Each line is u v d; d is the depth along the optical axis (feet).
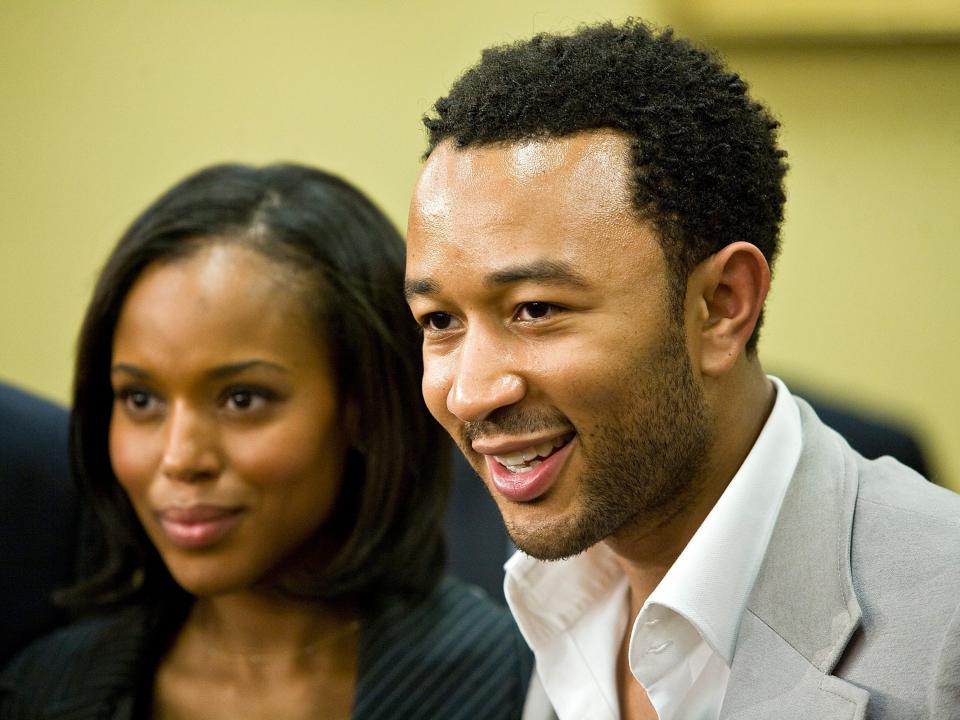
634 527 6.55
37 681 9.20
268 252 8.54
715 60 6.53
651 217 5.95
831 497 6.31
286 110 15.06
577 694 7.37
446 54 14.55
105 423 9.25
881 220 13.30
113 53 15.51
